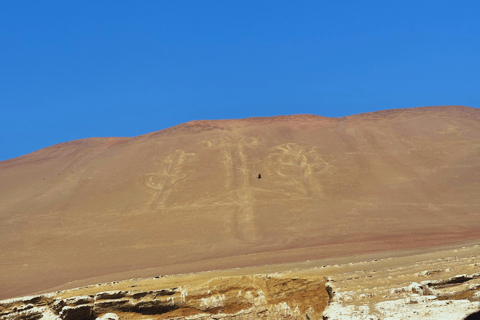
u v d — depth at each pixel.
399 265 20.70
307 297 18.36
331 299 16.11
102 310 18.36
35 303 19.33
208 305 18.42
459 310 13.17
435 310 13.37
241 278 19.08
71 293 19.98
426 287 15.52
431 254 23.55
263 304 18.44
